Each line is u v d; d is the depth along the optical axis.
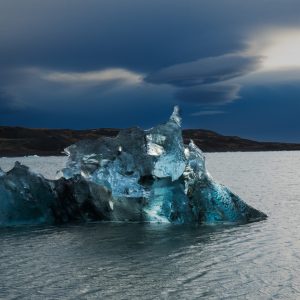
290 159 185.75
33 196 30.45
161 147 29.66
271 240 23.94
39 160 181.12
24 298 15.34
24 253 21.75
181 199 29.84
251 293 15.71
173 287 16.39
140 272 18.25
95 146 31.23
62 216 31.27
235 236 25.06
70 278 17.53
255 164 135.50
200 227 28.05
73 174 31.17
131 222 30.31
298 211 34.72
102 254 21.33
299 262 19.52
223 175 82.38
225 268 18.72
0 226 29.38
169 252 21.53
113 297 15.42
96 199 30.39
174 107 31.91
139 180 29.81
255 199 43.19
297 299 15.14
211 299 15.17
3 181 30.16
